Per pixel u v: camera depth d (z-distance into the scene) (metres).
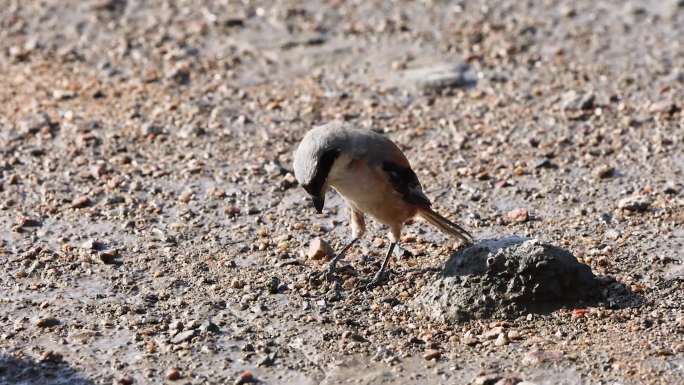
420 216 12.64
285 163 16.22
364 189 11.86
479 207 14.69
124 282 12.56
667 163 15.83
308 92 19.16
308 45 21.42
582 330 11.00
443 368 10.48
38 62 20.88
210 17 23.02
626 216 14.14
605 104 18.08
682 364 10.23
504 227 14.02
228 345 11.09
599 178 15.43
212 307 11.91
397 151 12.06
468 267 11.53
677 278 12.13
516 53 20.58
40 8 23.86
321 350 10.94
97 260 13.14
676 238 13.35
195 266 12.96
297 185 15.45
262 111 18.30
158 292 12.30
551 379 10.11
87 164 16.20
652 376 10.05
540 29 21.78
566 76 19.45
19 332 11.36
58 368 10.63
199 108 18.31
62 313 11.78
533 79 19.39
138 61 20.84
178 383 10.36
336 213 14.59
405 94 18.95
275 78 19.92
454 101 18.59
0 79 19.97
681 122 17.22
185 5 23.91
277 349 10.98
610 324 11.11
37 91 19.30
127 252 13.39
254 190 15.30
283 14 23.05
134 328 11.46
